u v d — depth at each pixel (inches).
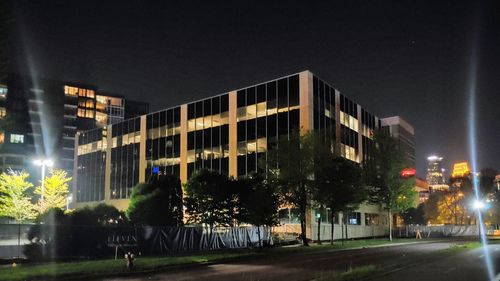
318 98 2347.4
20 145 5408.5
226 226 1803.6
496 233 3302.2
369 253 1405.0
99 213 1737.2
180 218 1902.1
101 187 3472.0
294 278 766.5
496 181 3555.6
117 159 3344.0
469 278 706.2
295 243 1955.0
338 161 1942.7
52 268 901.8
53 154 5674.2
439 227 3139.8
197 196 1772.9
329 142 1951.3
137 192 1910.7
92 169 3604.8
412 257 1095.6
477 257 1137.4
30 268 900.6
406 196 2404.0
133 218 1819.6
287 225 2257.6
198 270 965.2
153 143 3043.8
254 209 1582.2
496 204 3535.9
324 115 2386.8
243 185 1792.6
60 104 5880.9
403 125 3690.9
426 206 4018.2
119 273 890.1
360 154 2802.7
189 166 2753.4
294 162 1847.9
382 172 2410.2
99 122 6136.8
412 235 3041.3
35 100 5679.1
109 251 1267.2
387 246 1801.2
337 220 2418.8
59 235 1170.0
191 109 2817.4
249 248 1637.6
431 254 1182.3
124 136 3316.9
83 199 3649.1
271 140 2347.4
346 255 1343.5
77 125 5940.0
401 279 690.8
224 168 2544.3
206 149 2672.2
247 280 753.6
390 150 2434.8
